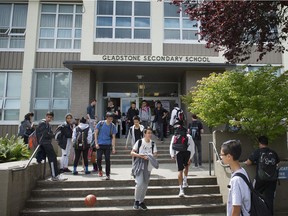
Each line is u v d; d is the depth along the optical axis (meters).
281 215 6.39
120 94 16.27
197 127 9.93
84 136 8.24
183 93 14.48
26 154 8.43
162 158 11.14
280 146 7.46
